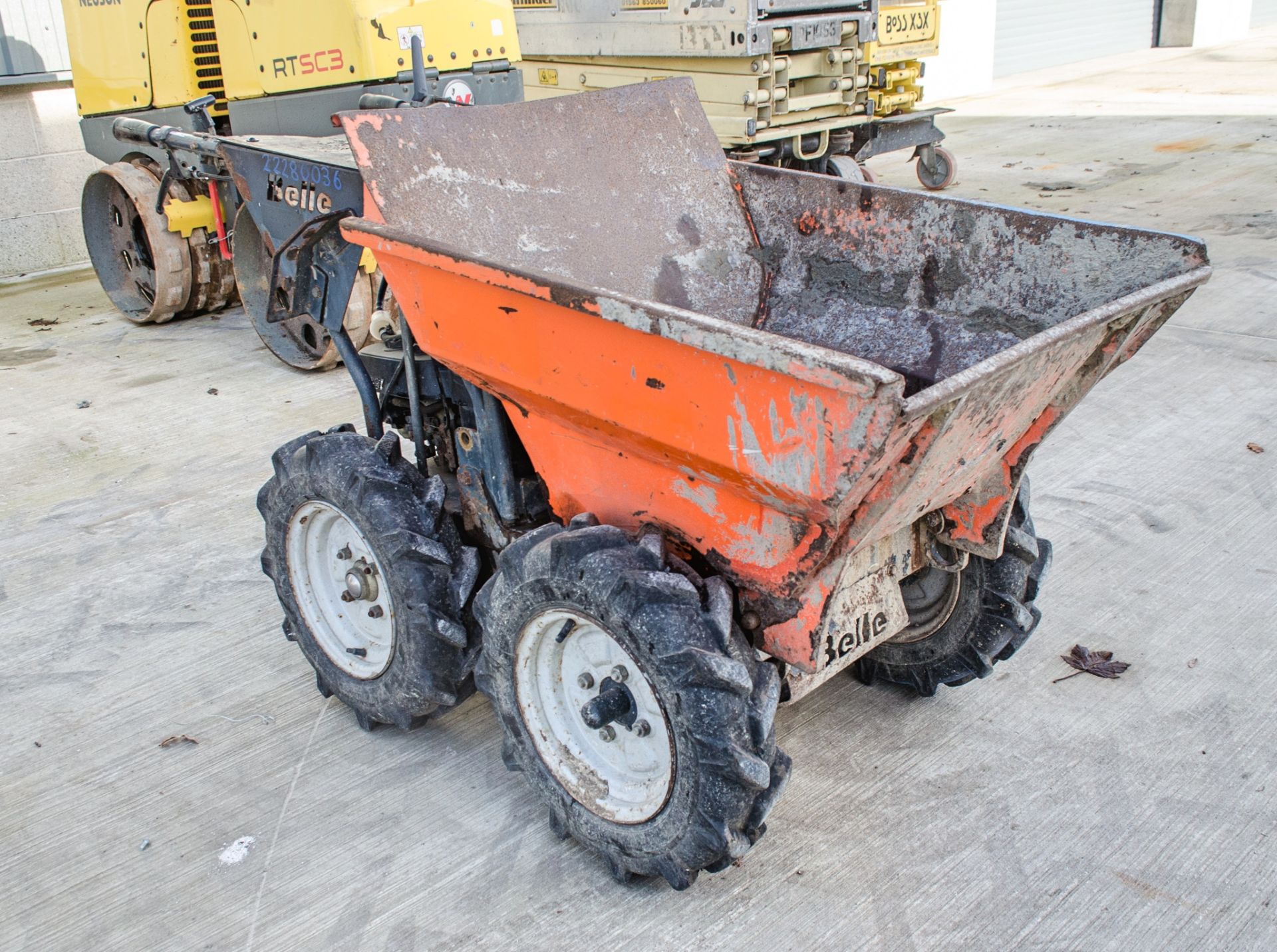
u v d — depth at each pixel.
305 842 2.79
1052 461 4.72
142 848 2.78
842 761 3.01
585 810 2.60
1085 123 13.28
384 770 3.05
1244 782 2.88
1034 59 18.39
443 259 2.44
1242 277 6.97
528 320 2.38
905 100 8.97
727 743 2.22
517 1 8.84
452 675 2.89
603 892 2.60
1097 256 2.67
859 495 2.04
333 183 3.17
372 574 3.04
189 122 6.57
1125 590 3.77
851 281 3.22
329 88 5.96
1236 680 3.29
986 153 11.63
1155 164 10.60
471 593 2.89
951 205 2.94
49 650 3.65
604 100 3.24
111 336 7.05
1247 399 5.24
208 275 6.98
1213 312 6.41
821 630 2.37
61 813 2.92
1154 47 21.25
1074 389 2.47
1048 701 3.24
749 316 3.38
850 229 3.19
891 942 2.43
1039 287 2.80
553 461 2.72
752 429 2.05
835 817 2.81
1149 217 8.53
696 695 2.23
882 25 8.45
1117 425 5.04
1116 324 2.33
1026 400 2.29
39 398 5.93
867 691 3.33
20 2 8.06
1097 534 4.12
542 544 2.48
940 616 3.10
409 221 2.70
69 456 5.14
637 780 2.55
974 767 2.97
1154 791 2.86
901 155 12.20
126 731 3.24
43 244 8.73
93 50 6.98
